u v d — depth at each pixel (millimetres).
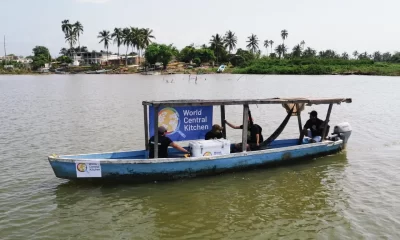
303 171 12867
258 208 9805
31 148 16109
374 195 10672
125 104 32719
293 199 10406
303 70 108875
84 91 48469
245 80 77938
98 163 10781
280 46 162750
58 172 10648
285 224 8906
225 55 137250
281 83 66562
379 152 15422
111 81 76125
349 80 76188
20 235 8320
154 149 11555
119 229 8625
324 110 29094
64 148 16172
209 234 8414
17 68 140875
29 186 11297
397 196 10570
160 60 123250
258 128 13648
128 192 10781
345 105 32250
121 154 12258
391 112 27891
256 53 151500
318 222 9000
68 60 148625
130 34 134875
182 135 12453
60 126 21453
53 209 9672
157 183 11461
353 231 8539
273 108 29297
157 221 9039
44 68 140125
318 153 14242
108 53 160375
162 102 11414
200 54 132125
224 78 87125
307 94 43531
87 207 9797
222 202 10172
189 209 9711
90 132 19672
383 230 8570
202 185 11391
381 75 100188
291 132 20047
